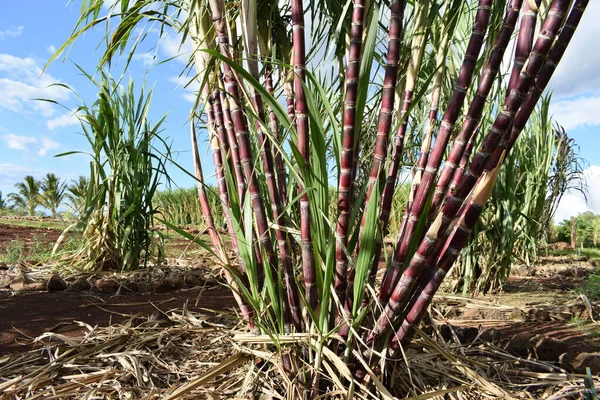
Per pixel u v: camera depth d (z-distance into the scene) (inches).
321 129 57.1
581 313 130.0
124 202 175.8
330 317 64.3
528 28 54.6
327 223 62.2
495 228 160.4
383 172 69.3
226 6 68.1
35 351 85.6
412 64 66.9
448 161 60.1
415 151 93.7
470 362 81.8
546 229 283.9
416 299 62.1
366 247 58.1
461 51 133.3
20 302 127.8
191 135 75.8
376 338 63.4
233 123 69.1
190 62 75.4
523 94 52.4
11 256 214.5
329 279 59.4
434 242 57.2
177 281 157.8
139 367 76.4
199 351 86.1
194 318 102.5
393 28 60.5
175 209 451.5
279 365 63.0
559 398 70.4
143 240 183.9
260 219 66.7
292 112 75.5
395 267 62.9
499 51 55.8
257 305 65.4
